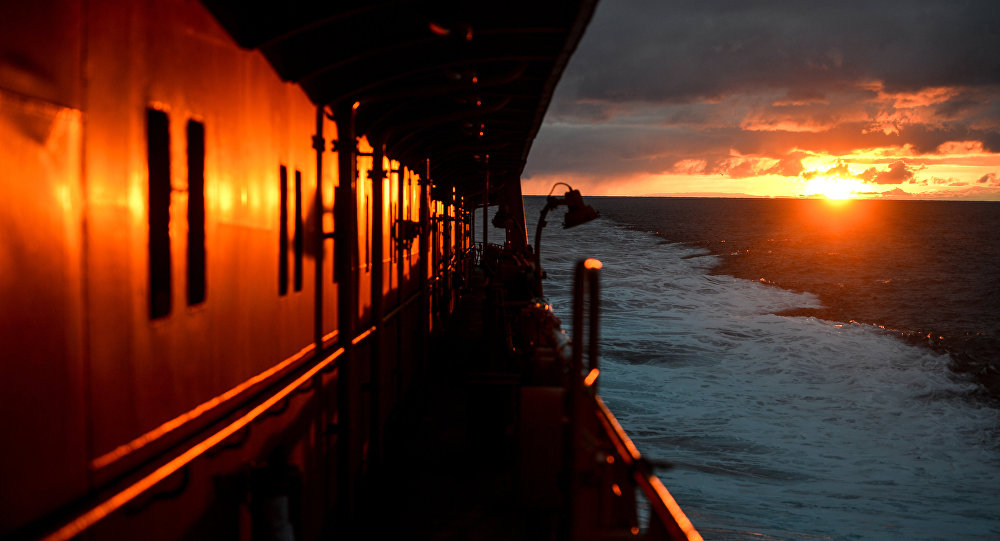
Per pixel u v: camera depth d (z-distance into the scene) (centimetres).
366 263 615
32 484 176
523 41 447
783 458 1379
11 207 168
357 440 574
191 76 272
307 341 443
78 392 196
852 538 1008
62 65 189
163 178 254
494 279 1130
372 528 517
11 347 168
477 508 549
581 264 277
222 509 300
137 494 216
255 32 323
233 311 317
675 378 1956
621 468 285
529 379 545
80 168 198
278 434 375
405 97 517
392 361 773
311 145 454
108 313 213
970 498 1216
